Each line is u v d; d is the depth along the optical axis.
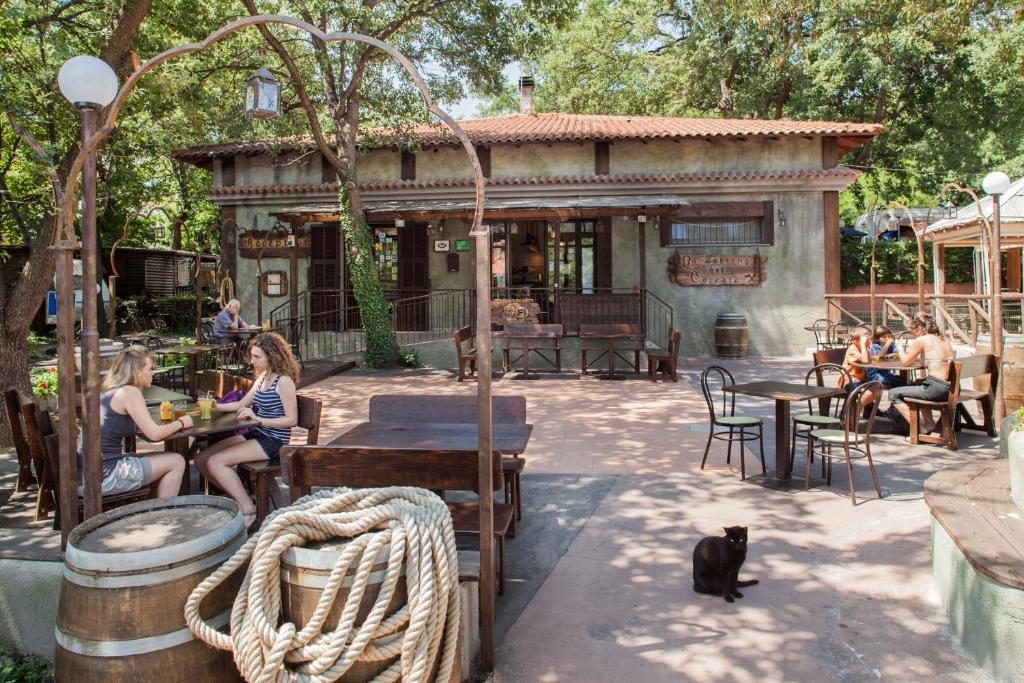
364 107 14.74
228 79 14.21
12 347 7.20
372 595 2.38
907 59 20.97
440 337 15.33
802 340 15.62
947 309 12.98
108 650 2.41
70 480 3.46
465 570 3.32
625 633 3.49
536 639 3.45
